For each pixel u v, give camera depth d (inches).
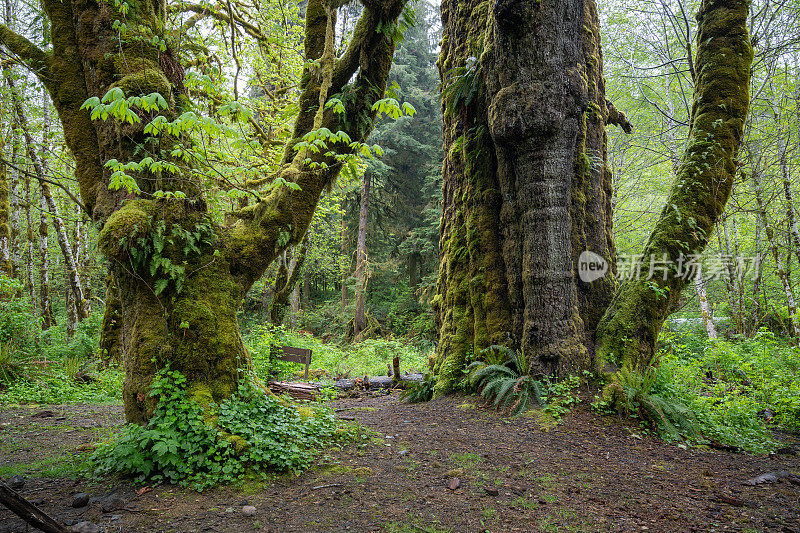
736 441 210.1
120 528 106.9
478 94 291.9
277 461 144.6
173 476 135.3
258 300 770.8
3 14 357.1
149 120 165.0
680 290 259.6
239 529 107.9
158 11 188.7
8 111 365.1
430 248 869.2
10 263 430.3
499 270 282.2
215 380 163.8
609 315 262.4
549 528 113.3
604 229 291.1
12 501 83.4
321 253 898.1
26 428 217.8
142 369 155.3
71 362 376.5
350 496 129.5
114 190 166.7
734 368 345.1
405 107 158.6
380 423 225.8
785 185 390.0
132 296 163.9
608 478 152.8
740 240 535.5
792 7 377.4
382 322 999.0
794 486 152.3
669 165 561.0
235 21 335.6
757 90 411.8
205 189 183.5
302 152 191.3
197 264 170.2
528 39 240.7
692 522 120.0
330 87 201.0
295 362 407.2
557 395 235.6
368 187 896.9
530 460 167.3
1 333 360.2
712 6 271.4
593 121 298.0
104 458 150.6
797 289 478.9
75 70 173.3
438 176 817.5
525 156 255.3
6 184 438.9
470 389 271.3
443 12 347.6
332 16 202.4
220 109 147.0
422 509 122.3
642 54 532.7
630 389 225.0
